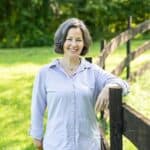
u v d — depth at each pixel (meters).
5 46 26.27
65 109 3.55
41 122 3.80
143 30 10.62
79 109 3.55
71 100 3.54
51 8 27.25
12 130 8.11
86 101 3.56
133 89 9.53
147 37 25.66
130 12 28.58
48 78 3.63
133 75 10.61
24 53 19.72
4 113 9.23
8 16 26.88
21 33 26.48
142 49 10.67
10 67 15.42
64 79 3.59
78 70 3.61
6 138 7.66
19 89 11.60
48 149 3.61
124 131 3.06
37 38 26.27
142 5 28.64
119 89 3.07
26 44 26.20
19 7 26.75
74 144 3.53
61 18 27.52
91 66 3.67
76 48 3.61
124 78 11.02
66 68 3.63
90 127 3.60
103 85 3.63
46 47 24.50
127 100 8.66
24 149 7.11
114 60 15.35
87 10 27.38
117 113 3.09
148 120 2.69
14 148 7.17
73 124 3.54
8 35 26.53
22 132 7.96
